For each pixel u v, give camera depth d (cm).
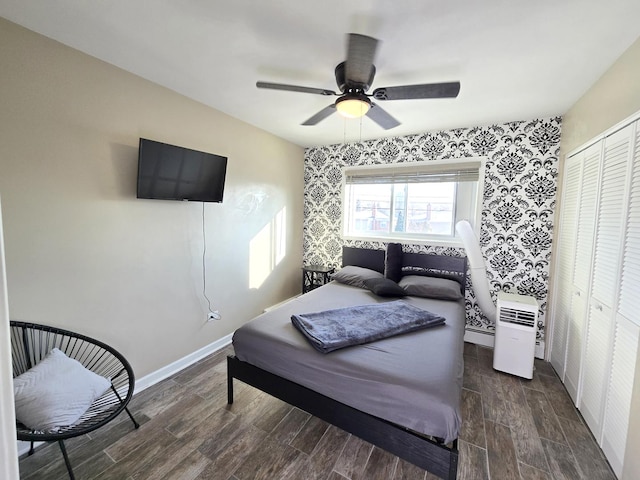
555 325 272
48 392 152
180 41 171
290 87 175
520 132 292
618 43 162
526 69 192
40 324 176
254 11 144
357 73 173
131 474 160
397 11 140
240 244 324
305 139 379
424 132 337
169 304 253
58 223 181
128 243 220
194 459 170
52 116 175
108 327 211
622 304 165
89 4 141
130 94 212
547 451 177
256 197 340
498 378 255
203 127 266
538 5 134
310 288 411
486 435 190
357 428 159
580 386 212
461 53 175
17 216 165
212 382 246
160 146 221
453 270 329
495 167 305
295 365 180
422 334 205
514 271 303
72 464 165
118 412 163
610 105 185
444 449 137
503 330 260
